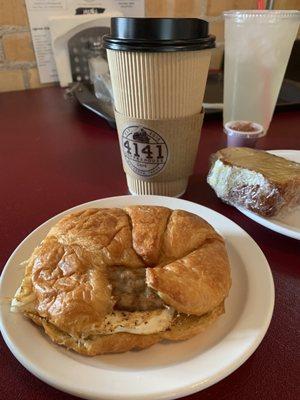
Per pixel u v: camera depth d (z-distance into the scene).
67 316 0.16
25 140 0.41
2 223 0.26
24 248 0.21
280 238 0.24
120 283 0.17
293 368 0.16
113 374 0.15
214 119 0.46
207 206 0.28
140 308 0.17
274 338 0.17
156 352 0.16
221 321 0.17
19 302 0.17
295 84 0.54
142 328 0.16
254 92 0.39
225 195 0.27
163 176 0.27
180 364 0.15
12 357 0.17
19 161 0.36
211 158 0.30
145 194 0.28
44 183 0.32
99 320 0.16
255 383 0.15
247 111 0.41
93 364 0.15
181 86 0.23
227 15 0.37
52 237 0.19
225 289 0.17
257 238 0.25
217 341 0.16
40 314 0.16
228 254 0.21
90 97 0.50
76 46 0.60
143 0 0.62
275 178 0.24
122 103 0.24
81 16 0.58
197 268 0.17
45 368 0.15
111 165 0.35
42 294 0.17
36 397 0.15
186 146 0.26
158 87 0.22
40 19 0.58
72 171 0.34
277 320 0.18
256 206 0.25
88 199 0.29
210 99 0.49
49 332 0.16
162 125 0.24
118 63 0.22
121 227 0.19
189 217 0.20
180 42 0.21
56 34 0.58
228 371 0.14
